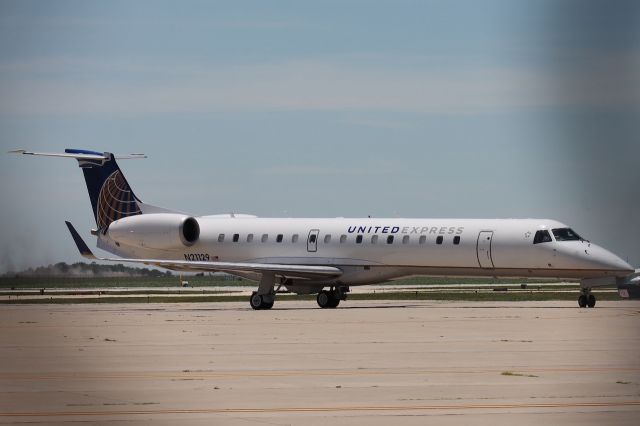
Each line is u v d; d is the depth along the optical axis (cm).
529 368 7912
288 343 10162
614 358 8569
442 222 17488
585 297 16875
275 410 6050
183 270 19500
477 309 16450
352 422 5634
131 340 10700
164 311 17212
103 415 5897
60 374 7762
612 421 5634
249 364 8338
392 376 7506
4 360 8781
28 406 6231
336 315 15000
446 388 6869
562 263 16425
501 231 16850
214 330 12025
